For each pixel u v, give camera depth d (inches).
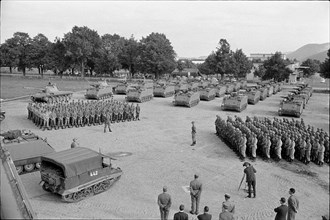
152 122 1378.0
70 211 554.6
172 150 972.6
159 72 3639.3
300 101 1715.1
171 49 3673.7
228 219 473.4
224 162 882.8
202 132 1221.1
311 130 1096.2
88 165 607.5
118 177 679.7
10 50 3809.1
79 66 4028.1
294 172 850.1
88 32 3779.5
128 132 1176.8
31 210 487.2
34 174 721.6
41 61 3890.3
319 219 599.2
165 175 760.3
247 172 660.7
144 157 891.4
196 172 792.9
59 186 585.3
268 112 1756.9
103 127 1243.8
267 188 725.9
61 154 626.8
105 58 3917.3
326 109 1999.3
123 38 4397.1
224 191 690.8
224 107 1736.0
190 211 585.3
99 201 602.9
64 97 1763.0
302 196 701.9
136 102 1961.1
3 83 2930.6
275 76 3924.7
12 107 1630.2
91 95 1964.8
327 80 5103.3
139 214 558.9
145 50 3563.0
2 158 582.2
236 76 4338.1
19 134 778.8
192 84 2588.6
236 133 969.5
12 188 497.0
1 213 440.5
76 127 1221.7
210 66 4042.8
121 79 3639.3
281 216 515.2
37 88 2527.1
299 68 5433.1
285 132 981.2
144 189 670.5
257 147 973.2
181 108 1791.3
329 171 881.5
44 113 1167.0
